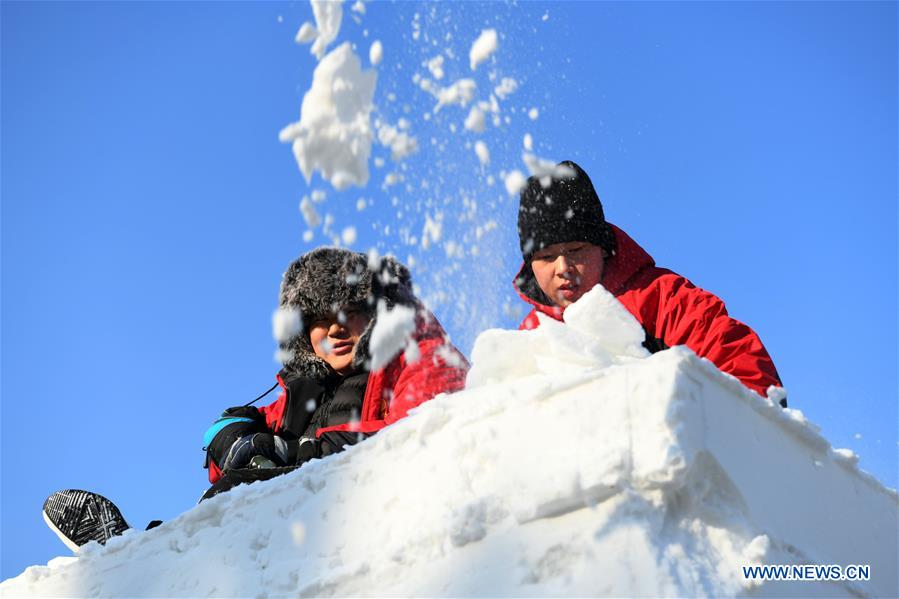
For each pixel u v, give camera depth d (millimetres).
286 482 2043
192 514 2125
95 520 3348
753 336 2721
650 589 1440
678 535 1529
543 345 2014
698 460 1558
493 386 1888
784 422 1775
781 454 1752
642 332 2096
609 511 1542
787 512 1696
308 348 3207
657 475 1518
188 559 2066
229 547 2025
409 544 1717
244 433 3176
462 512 1662
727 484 1579
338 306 3057
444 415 1862
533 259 3068
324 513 1937
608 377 1641
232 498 2109
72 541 3338
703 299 2879
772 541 1579
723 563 1516
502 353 2031
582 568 1501
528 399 1720
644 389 1580
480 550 1625
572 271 3000
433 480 1793
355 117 1984
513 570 1555
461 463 1770
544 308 3154
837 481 1903
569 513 1591
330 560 1848
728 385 1649
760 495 1638
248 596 1893
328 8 1995
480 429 1769
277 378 3332
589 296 2111
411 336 2885
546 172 2193
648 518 1524
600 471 1558
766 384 2564
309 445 2863
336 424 2992
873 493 2033
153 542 2172
